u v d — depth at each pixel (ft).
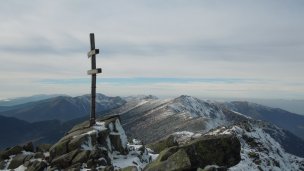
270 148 242.99
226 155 81.00
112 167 85.20
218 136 83.71
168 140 120.26
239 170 144.77
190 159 78.54
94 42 110.52
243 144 222.89
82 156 92.32
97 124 108.68
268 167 188.85
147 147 123.85
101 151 96.22
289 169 222.89
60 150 97.96
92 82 110.52
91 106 109.81
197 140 82.58
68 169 89.04
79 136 99.71
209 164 79.66
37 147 111.04
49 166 94.58
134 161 100.32
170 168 74.59
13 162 102.73
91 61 110.32
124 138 108.37
